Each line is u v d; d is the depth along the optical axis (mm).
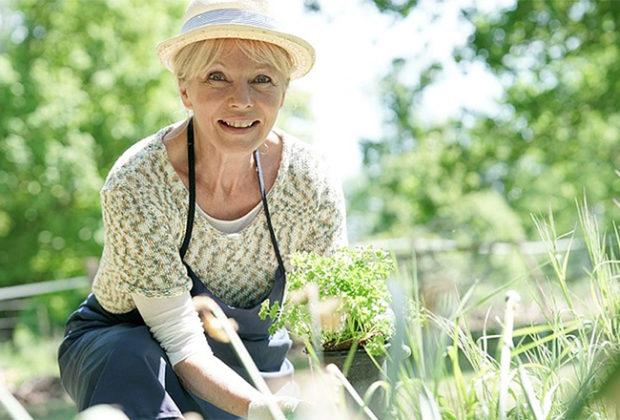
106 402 2189
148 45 13797
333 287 2158
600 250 2377
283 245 2600
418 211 17031
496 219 15094
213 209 2508
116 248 2408
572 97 13859
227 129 2365
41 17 14008
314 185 2609
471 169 15172
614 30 12844
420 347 1817
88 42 13727
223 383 2242
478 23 13320
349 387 1829
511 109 14406
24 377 9422
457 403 1884
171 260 2396
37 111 12852
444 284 1985
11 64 13117
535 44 13359
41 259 13922
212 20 2355
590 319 2176
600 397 825
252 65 2375
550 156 14453
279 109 2455
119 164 2465
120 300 2496
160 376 2252
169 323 2352
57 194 13391
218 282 2549
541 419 1654
